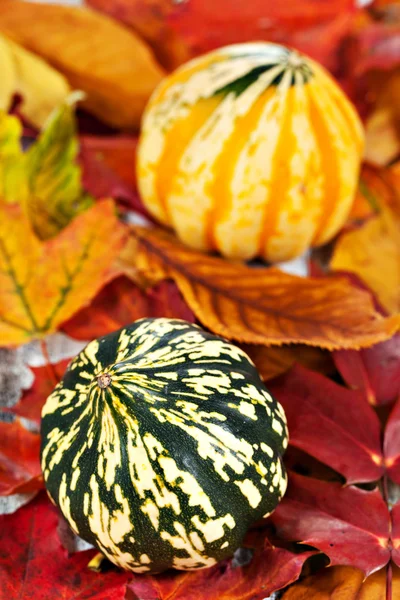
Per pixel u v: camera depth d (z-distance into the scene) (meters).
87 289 0.46
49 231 0.51
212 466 0.37
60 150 0.49
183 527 0.37
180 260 0.48
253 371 0.40
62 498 0.38
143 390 0.37
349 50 0.57
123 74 0.55
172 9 0.57
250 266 0.52
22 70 0.53
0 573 0.39
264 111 0.46
